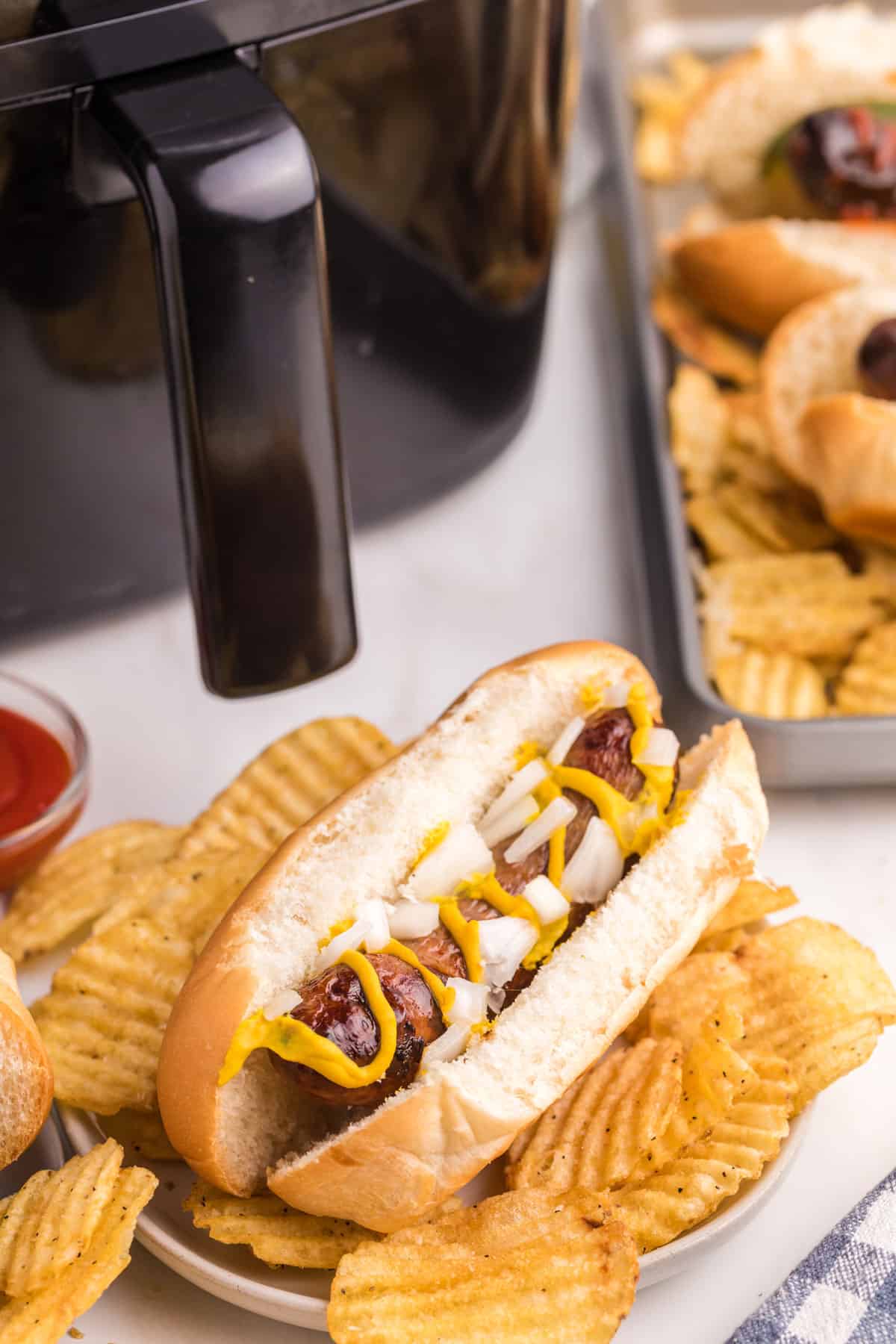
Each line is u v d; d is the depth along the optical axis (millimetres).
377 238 664
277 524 575
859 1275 528
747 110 864
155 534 688
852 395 716
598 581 750
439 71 636
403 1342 502
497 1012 555
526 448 809
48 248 608
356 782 593
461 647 725
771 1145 535
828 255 772
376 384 698
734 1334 527
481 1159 536
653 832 569
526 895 559
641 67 1001
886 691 660
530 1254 513
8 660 722
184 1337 540
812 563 707
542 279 728
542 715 591
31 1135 543
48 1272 504
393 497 737
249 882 571
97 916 610
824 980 573
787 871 648
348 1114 554
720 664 675
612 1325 500
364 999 529
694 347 792
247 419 562
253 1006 537
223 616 584
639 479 749
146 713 706
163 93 564
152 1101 551
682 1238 527
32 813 639
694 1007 570
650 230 872
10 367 627
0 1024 530
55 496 662
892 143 792
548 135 686
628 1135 540
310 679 597
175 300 551
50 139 583
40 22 564
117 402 649
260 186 545
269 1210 540
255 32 593
